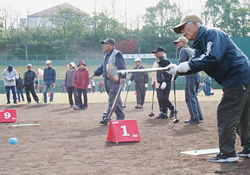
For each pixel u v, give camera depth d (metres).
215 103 15.98
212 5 86.00
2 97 27.73
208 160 4.38
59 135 6.78
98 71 8.84
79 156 4.79
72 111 12.75
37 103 17.48
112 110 8.22
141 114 11.22
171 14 90.00
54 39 86.06
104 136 6.60
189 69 4.26
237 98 4.27
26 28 87.50
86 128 7.83
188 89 8.48
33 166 4.24
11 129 7.77
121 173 3.84
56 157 4.74
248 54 38.28
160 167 4.08
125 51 82.88
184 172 3.83
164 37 87.19
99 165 4.23
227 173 3.77
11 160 4.59
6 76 17.28
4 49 86.19
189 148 5.26
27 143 5.89
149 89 48.03
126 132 5.95
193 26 4.47
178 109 12.70
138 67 14.06
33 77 17.41
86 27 90.50
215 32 4.22
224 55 4.25
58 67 66.75
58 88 49.09
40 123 8.94
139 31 89.56
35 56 70.12
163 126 8.01
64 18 88.31
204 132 6.93
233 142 4.31
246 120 4.54
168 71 4.64
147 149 5.23
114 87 8.40
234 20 86.12
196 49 4.61
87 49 87.94
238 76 4.24
